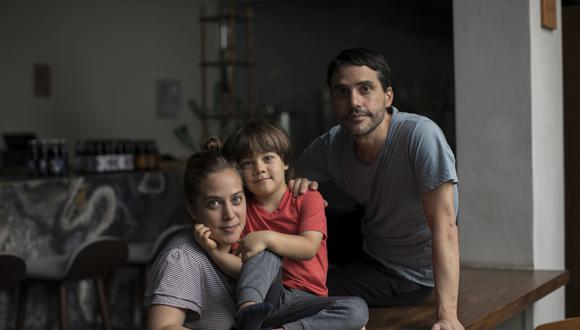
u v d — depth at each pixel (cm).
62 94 794
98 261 429
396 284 288
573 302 441
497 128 364
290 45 817
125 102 853
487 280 341
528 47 355
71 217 482
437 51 699
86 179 491
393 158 270
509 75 360
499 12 360
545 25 366
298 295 231
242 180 232
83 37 812
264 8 839
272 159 233
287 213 236
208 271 216
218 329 215
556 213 386
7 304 447
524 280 339
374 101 257
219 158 216
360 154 283
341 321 218
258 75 845
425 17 707
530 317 352
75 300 488
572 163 437
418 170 258
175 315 207
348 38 769
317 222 231
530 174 358
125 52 853
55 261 423
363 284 285
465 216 376
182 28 912
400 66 729
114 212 509
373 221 291
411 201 274
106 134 834
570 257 441
